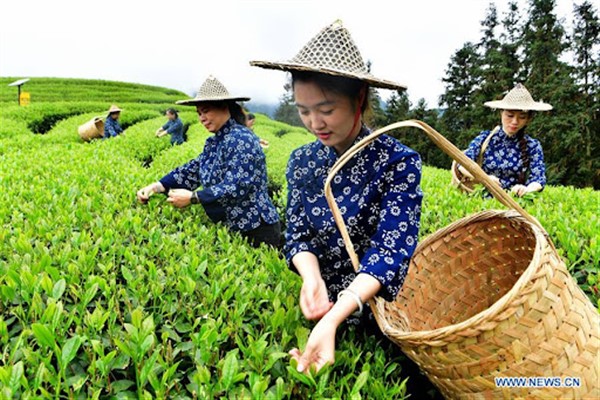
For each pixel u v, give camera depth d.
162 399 1.41
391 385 1.78
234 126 3.61
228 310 1.95
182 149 8.33
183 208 3.84
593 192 5.48
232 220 3.61
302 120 1.77
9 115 17.09
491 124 36.16
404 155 1.86
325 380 1.49
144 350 1.54
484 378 1.47
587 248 2.96
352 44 1.70
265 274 2.39
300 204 2.10
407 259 1.74
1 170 4.67
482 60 39.53
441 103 43.41
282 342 1.77
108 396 1.49
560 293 1.48
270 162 8.24
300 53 1.71
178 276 2.21
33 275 2.01
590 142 26.22
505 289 2.36
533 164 4.46
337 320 1.57
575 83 28.61
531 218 1.78
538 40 33.88
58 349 1.50
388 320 1.85
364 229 1.96
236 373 1.48
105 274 2.21
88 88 38.66
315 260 2.01
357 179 1.92
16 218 2.94
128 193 3.88
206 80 3.52
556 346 1.45
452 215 4.01
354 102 1.68
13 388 1.36
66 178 4.35
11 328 1.84
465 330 1.41
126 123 20.16
